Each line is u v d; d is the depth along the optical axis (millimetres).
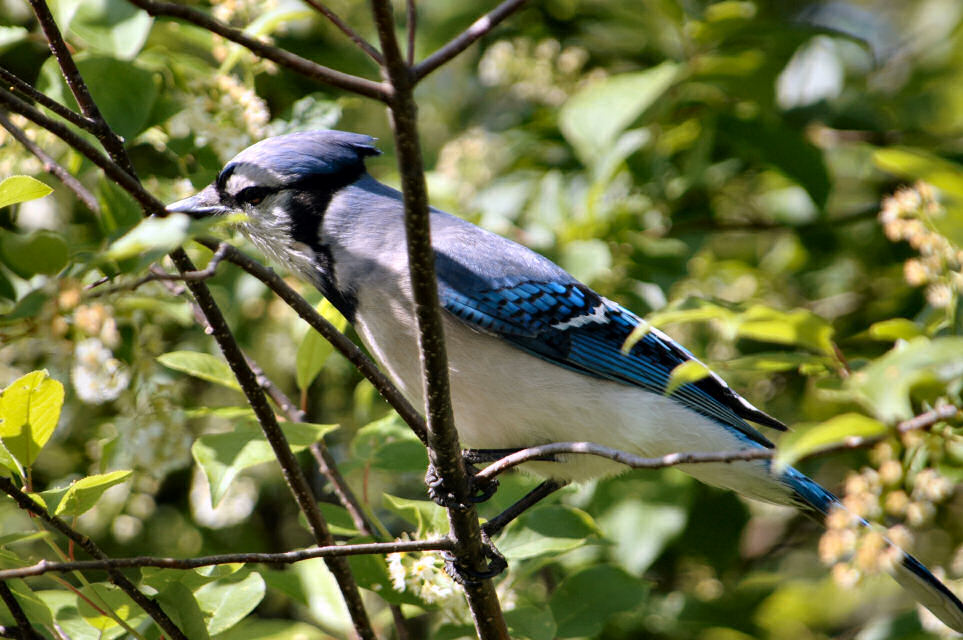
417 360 7230
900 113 11461
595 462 7410
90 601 5633
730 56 9484
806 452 4516
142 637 5844
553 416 7254
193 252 7977
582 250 8750
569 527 7000
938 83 11750
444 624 6965
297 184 7590
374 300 7254
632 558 8844
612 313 7660
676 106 10070
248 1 8055
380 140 11453
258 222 7609
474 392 7301
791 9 12359
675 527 8875
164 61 8125
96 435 9469
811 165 9695
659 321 5047
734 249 12453
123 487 9422
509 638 6352
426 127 12266
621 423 7367
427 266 5000
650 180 9984
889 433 4652
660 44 10086
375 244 7371
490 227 9359
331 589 7207
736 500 9906
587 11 11164
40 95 5660
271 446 6320
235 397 10016
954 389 5355
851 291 11430
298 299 5613
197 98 7871
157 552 9945
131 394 7449
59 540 9391
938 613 7188
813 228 11156
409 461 7254
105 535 9773
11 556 5703
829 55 11102
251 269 5367
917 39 13812
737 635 9297
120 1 7430
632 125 9078
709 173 10820
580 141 8547
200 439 6430
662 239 9695
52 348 5484
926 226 5883
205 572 6371
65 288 4543
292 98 9906
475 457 7438
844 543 5070
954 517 10000
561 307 7445
